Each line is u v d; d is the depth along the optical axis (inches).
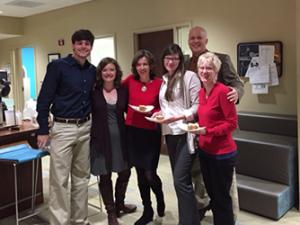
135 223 112.9
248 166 130.6
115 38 233.1
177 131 96.3
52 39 278.8
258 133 147.9
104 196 113.6
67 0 240.8
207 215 120.3
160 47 211.8
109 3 233.0
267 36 164.4
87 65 106.3
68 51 266.8
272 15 161.6
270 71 164.2
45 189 153.7
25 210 130.4
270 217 117.6
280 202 116.3
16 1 239.1
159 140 107.9
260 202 119.0
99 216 123.6
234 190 107.3
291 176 122.4
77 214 110.6
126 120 108.3
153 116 98.9
